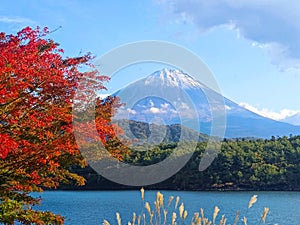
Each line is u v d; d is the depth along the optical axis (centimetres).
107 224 355
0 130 683
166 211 360
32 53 693
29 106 686
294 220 2962
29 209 846
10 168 738
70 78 735
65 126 731
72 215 2903
